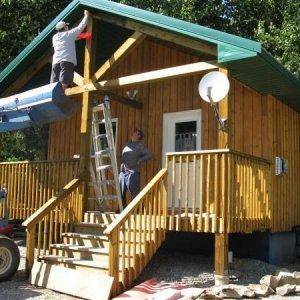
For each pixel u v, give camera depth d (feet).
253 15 54.24
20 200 27.48
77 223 22.41
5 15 46.29
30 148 52.03
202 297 15.99
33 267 19.52
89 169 23.47
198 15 51.08
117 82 22.43
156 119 27.25
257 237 23.08
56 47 22.12
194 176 19.19
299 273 18.94
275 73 20.53
